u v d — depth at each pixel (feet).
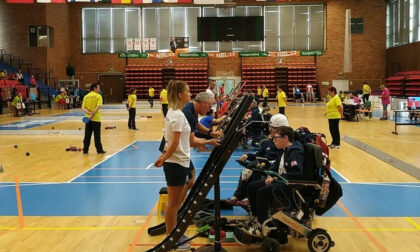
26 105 84.23
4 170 29.58
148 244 15.69
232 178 26.32
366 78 123.03
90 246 15.51
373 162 32.04
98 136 36.76
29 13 109.19
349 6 121.80
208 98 15.99
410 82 96.27
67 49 122.62
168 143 14.64
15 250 15.15
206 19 121.39
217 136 16.81
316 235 14.46
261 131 38.55
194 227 17.53
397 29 114.93
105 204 20.93
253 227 15.35
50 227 17.62
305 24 123.13
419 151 35.83
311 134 18.66
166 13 123.24
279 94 59.47
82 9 123.85
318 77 123.75
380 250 14.97
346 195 22.34
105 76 124.67
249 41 123.65
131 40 120.67
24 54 110.11
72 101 105.91
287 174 14.96
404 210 19.72
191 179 18.01
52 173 28.45
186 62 123.65
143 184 25.12
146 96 123.75
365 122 63.62
